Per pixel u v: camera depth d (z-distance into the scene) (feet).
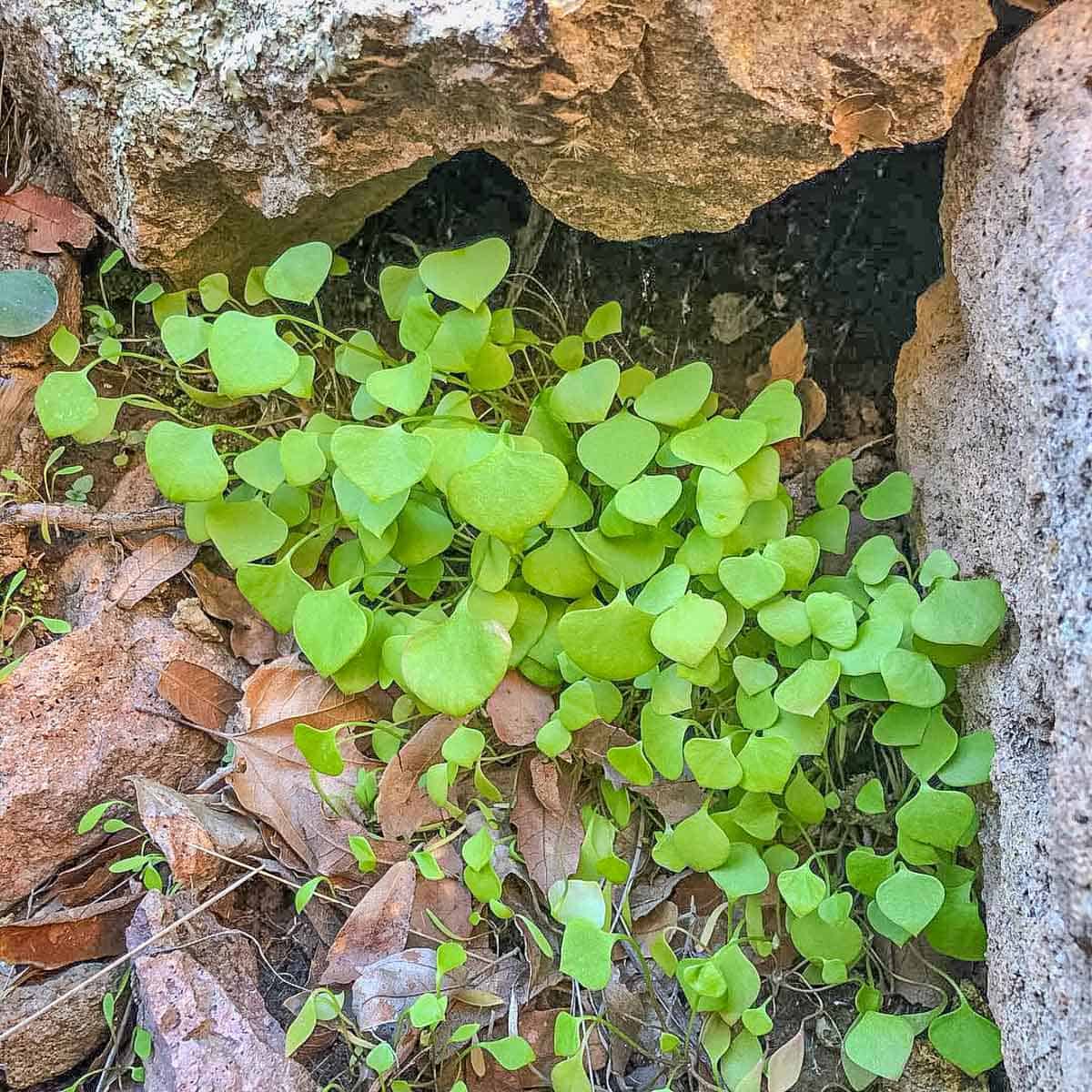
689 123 0.86
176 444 0.96
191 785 1.04
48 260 1.10
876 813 0.97
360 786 1.00
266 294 1.08
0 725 0.97
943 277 1.02
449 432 0.95
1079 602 0.76
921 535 1.04
